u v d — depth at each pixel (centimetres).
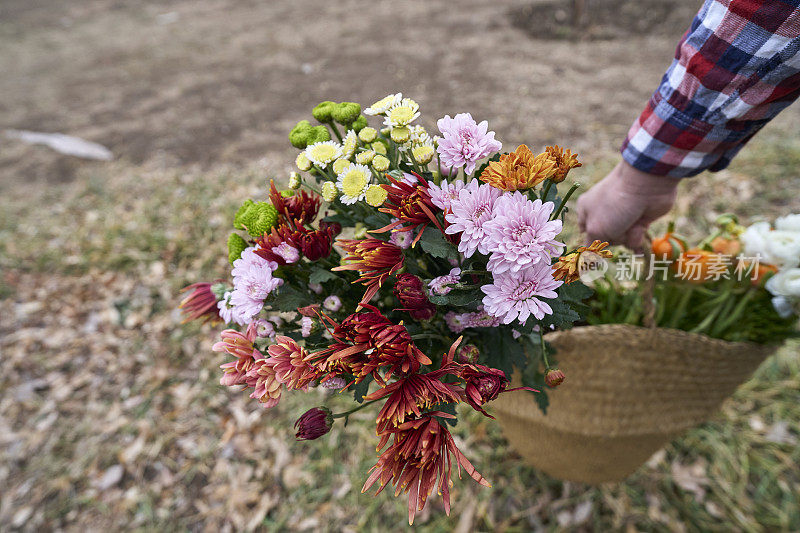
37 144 366
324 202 79
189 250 253
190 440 185
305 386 62
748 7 68
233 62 457
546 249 59
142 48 514
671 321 103
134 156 342
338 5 559
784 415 163
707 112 80
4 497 177
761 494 148
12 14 657
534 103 327
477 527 150
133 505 170
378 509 158
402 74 386
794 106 282
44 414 199
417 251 75
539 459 124
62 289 248
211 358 210
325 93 379
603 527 147
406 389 59
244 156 323
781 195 225
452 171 68
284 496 166
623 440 104
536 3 463
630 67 359
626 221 100
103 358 217
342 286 77
